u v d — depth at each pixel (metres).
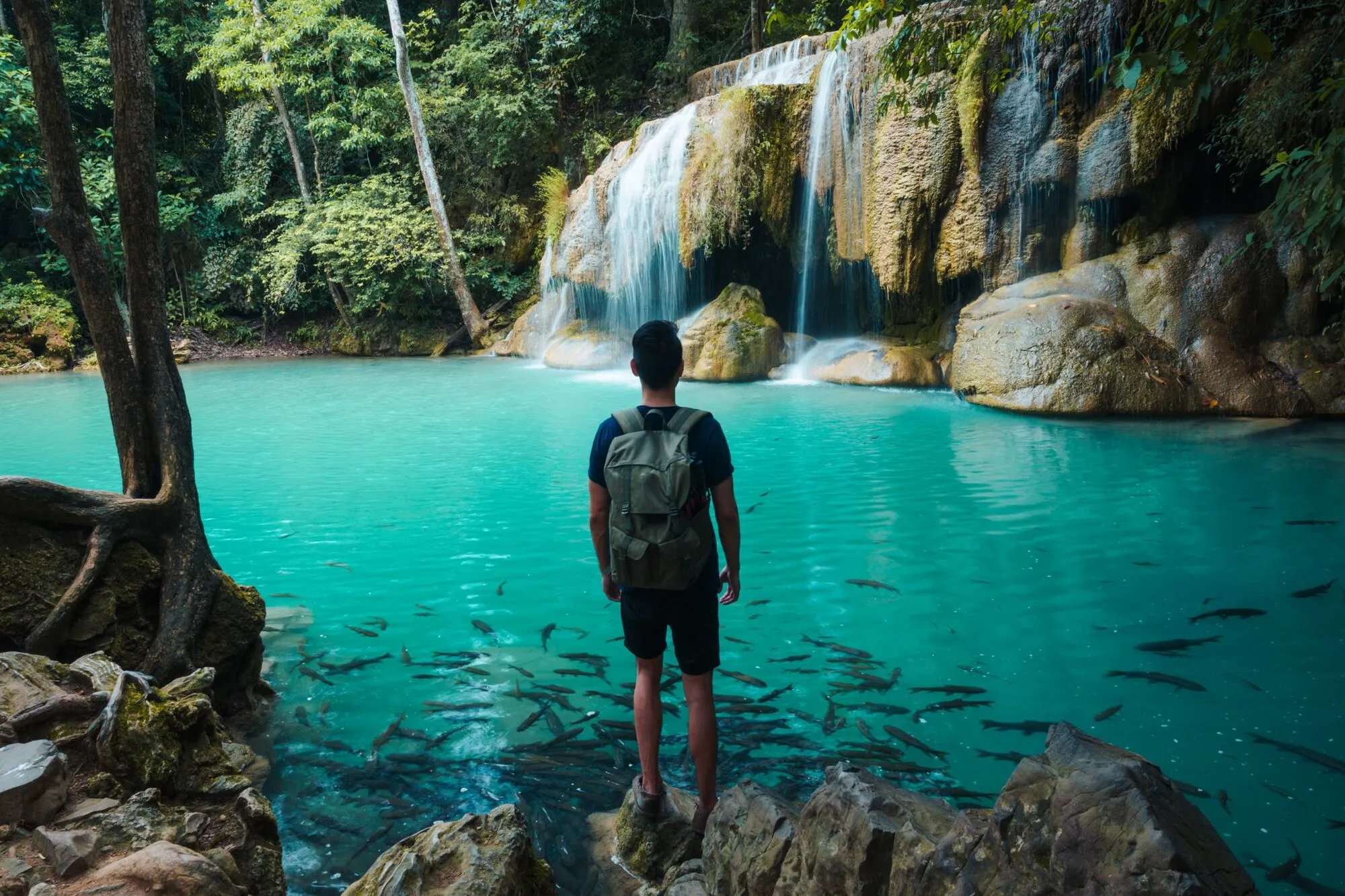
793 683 3.71
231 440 10.11
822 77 13.32
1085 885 1.35
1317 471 7.01
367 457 9.07
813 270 14.80
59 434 10.52
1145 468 7.38
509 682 3.83
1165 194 10.38
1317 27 7.66
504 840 2.17
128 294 3.81
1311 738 3.08
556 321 18.67
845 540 5.81
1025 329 10.18
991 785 2.85
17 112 12.58
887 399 11.62
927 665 3.85
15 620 3.27
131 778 2.44
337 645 4.30
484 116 19.84
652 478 2.37
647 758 2.60
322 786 2.97
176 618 3.52
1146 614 4.35
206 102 24.48
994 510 6.36
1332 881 2.31
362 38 20.02
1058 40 10.57
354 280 19.95
